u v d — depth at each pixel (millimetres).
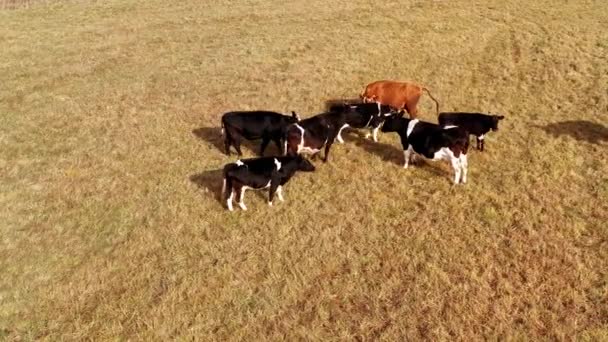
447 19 23766
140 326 8508
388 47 20672
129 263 9891
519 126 14148
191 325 8508
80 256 10180
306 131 12047
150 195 11984
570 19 22844
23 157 14008
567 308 8398
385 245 9984
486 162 12516
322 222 10742
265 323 8484
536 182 11594
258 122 12664
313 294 8961
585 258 9328
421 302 8656
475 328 8148
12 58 22516
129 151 14047
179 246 10297
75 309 8922
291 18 25812
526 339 7898
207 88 18016
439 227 10383
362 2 27562
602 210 10570
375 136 13773
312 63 19578
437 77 17625
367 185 11883
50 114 16625
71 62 21656
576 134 13633
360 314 8539
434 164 12570
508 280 8977
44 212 11594
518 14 23938
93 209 11586
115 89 18453
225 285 9234
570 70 17625
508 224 10320
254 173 10641
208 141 14359
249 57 20766
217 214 11125
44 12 30078
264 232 10531
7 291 9328
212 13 27672
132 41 24016
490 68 18234
